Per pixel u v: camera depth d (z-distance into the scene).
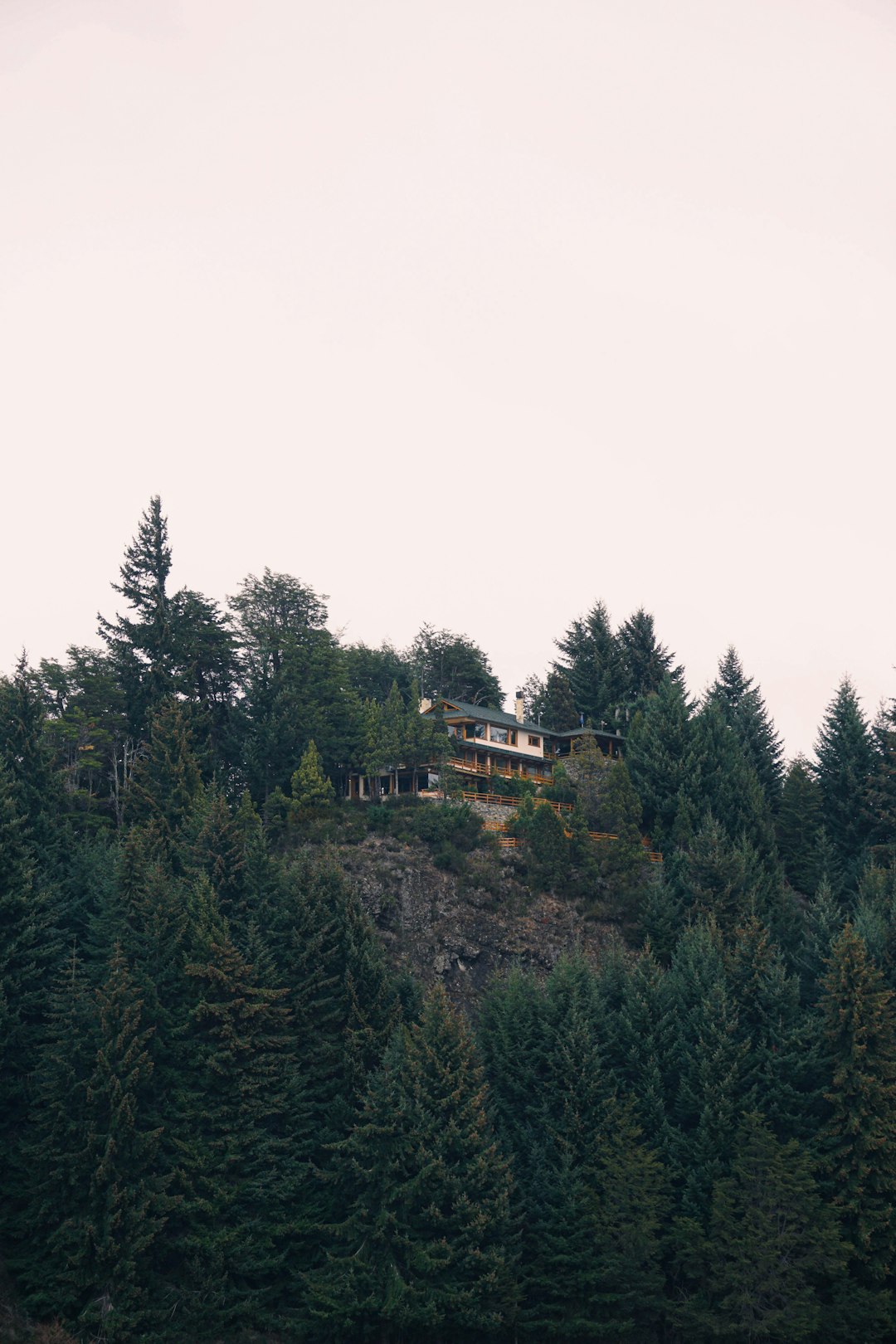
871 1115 55.16
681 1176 55.75
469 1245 50.44
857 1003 57.72
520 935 74.62
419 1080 54.44
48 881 62.94
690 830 84.62
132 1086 51.78
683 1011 62.91
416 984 63.59
